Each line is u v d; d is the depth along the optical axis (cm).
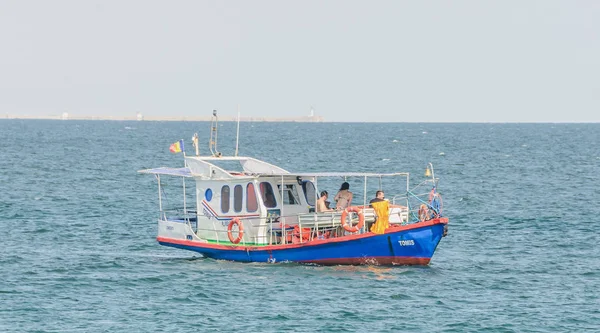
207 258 9512
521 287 8388
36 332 6719
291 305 7506
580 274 9075
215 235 9356
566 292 8212
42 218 13238
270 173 9100
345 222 8700
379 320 7088
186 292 7975
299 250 8850
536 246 10869
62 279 8606
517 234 11875
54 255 9994
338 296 7806
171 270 8988
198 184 9481
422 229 8606
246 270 8794
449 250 10506
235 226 9088
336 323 6994
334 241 8681
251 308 7419
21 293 7988
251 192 9056
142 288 8175
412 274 8681
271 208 9100
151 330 6788
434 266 9325
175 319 7094
